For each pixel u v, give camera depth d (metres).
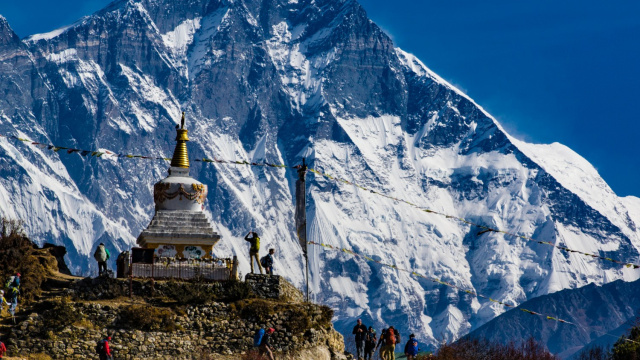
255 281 79.75
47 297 77.00
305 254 81.88
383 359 77.62
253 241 82.62
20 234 86.06
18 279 73.88
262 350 70.44
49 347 70.31
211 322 74.88
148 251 79.94
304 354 74.75
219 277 80.31
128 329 72.50
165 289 77.62
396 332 79.56
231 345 74.38
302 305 78.19
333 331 79.81
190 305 75.31
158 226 86.44
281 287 80.19
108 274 78.62
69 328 71.25
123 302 76.00
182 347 73.31
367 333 79.69
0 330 71.12
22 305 75.19
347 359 78.31
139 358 71.88
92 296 76.81
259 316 75.50
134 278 78.69
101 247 82.50
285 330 75.38
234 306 75.81
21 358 68.81
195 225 87.25
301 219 82.50
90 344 71.25
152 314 73.25
